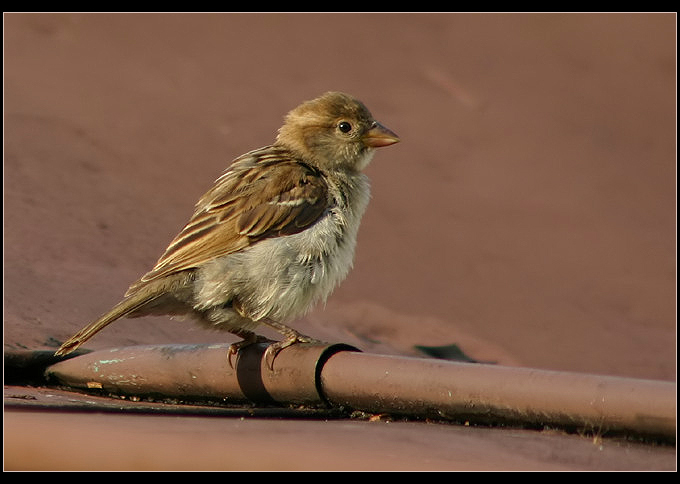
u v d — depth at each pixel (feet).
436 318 39.58
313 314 37.60
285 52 55.88
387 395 23.24
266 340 29.86
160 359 26.91
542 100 58.80
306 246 29.50
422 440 19.67
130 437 18.13
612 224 49.75
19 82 46.88
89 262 35.53
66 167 41.27
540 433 21.26
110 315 27.27
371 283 40.98
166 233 39.29
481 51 61.72
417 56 59.11
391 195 47.80
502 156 53.36
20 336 29.43
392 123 52.80
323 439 19.02
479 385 22.04
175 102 49.14
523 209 49.14
